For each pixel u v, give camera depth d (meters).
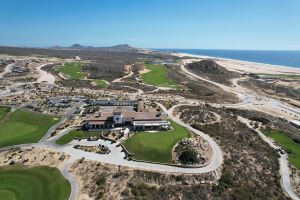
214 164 84.31
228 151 93.69
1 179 75.06
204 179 77.69
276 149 106.50
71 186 72.75
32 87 182.88
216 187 76.12
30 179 75.00
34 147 91.62
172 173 78.25
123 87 191.62
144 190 72.69
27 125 111.69
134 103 143.62
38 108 132.50
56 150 89.62
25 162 83.06
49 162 82.94
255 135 114.88
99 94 167.88
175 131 101.94
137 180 75.81
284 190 83.00
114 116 107.69
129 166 80.62
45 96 158.25
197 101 166.62
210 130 108.00
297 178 89.19
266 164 93.44
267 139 115.25
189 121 116.12
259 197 77.12
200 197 72.69
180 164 82.25
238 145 100.94
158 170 79.12
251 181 82.81
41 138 98.94
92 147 91.81
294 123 141.62
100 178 75.44
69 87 186.12
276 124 130.62
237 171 84.75
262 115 145.50
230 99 182.00
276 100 192.38
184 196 72.44
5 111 128.62
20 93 164.88
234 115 139.38
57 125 111.50
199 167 81.94
